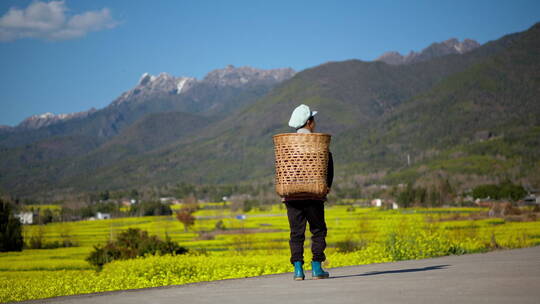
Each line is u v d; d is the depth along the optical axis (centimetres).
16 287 1413
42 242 8425
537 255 977
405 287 466
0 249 7169
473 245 2003
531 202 15875
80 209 19938
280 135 608
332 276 726
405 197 15400
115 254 3709
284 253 3444
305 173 603
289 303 402
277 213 18762
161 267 1655
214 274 1488
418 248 1747
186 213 11619
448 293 409
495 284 452
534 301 348
